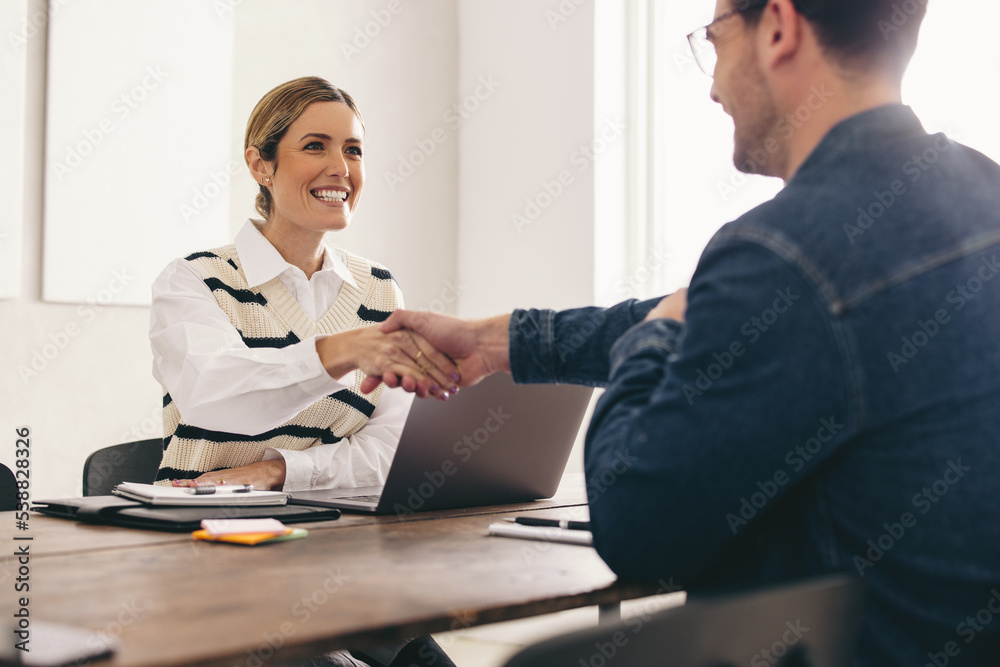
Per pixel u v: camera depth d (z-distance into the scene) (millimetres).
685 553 801
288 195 2004
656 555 804
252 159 2074
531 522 1194
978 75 2490
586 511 1395
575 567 936
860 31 851
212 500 1268
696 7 3375
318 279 2088
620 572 834
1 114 2662
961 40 2525
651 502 786
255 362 1608
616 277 3367
